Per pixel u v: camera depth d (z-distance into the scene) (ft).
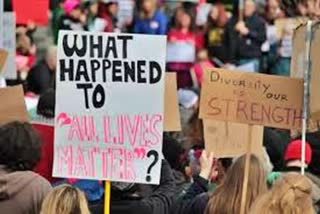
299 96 31.24
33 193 29.43
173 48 73.05
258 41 74.23
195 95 59.16
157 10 76.07
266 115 31.27
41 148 30.27
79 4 73.15
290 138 38.86
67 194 27.07
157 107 30.73
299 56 32.73
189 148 38.37
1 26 45.73
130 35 30.78
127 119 30.81
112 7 75.20
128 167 30.78
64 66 30.86
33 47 65.21
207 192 31.09
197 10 75.25
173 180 32.91
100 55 30.81
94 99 30.81
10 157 29.58
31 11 50.39
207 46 74.54
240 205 28.91
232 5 76.43
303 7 67.97
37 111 36.86
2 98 32.45
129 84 30.78
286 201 26.18
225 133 32.89
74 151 30.86
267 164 33.22
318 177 36.09
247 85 31.27
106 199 30.91
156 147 30.76
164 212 32.17
